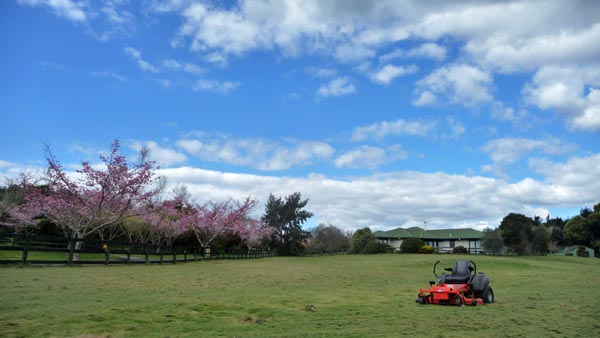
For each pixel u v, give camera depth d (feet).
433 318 32.01
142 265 83.71
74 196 89.35
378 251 265.34
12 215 106.32
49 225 120.26
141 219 137.49
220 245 183.42
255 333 24.85
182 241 166.81
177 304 34.91
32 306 29.73
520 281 79.82
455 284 42.27
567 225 274.77
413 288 58.49
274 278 68.64
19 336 21.65
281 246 238.48
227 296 42.37
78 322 25.55
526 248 244.01
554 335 26.27
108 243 76.84
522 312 36.58
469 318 32.35
